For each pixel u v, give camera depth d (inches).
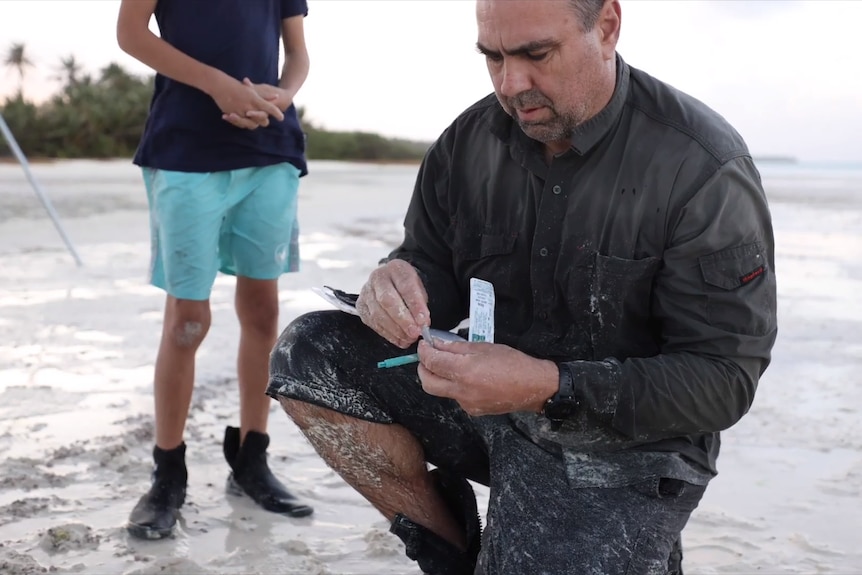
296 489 131.4
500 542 81.4
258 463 128.0
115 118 1549.0
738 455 144.4
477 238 92.8
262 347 128.3
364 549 113.7
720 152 80.1
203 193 119.9
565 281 85.7
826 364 192.2
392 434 91.8
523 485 83.1
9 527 115.9
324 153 2132.1
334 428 90.4
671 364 78.8
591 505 81.0
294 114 131.4
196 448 144.6
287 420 161.0
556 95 76.0
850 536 117.4
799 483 133.9
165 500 118.6
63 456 137.9
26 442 143.3
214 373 181.5
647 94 83.9
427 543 91.7
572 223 84.4
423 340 79.4
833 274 297.3
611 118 81.6
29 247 356.5
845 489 131.7
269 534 117.5
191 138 120.3
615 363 79.2
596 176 83.1
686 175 80.1
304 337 90.7
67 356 193.0
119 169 1109.1
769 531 118.8
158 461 121.1
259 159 124.2
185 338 120.8
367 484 93.1
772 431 154.0
